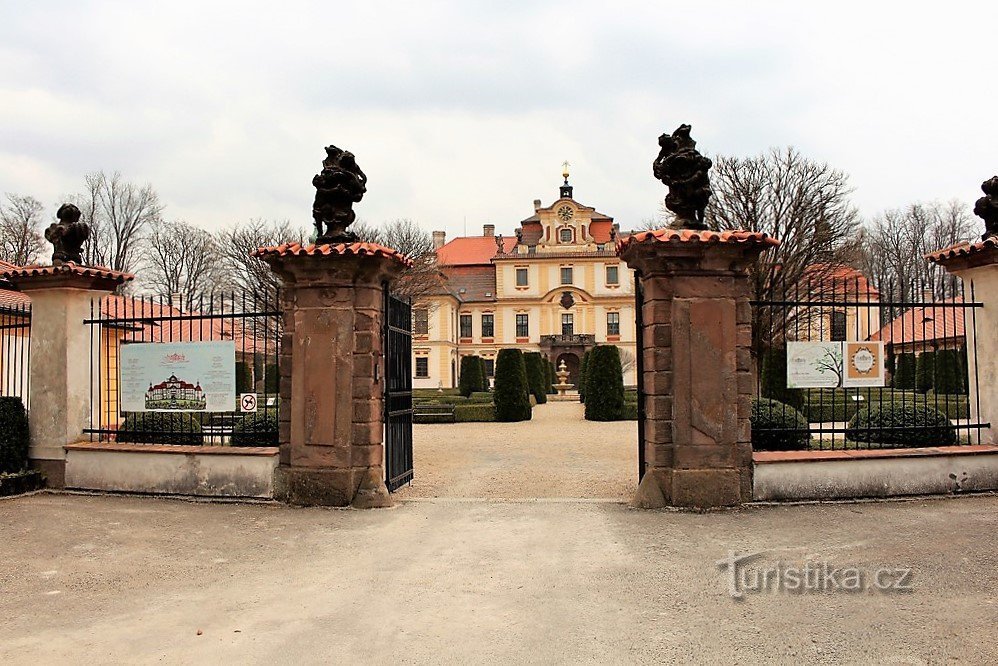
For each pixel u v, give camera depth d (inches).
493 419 942.4
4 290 573.0
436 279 1743.4
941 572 225.6
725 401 323.9
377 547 265.0
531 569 235.0
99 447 373.1
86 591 215.9
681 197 339.3
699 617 189.8
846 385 349.1
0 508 338.6
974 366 368.5
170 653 168.6
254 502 344.8
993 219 367.2
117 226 1779.0
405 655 166.6
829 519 299.4
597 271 2498.8
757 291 959.6
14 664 162.7
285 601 205.3
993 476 347.3
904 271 1824.6
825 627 181.5
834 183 1049.5
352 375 339.0
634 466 483.8
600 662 162.2
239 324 977.5
